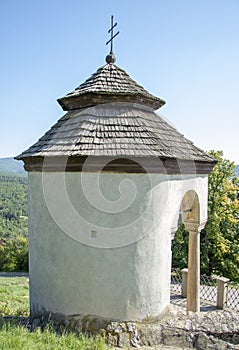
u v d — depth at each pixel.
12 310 8.73
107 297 6.20
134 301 6.27
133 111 7.18
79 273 6.29
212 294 12.50
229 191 20.64
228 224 20.91
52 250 6.56
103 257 6.20
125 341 5.90
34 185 7.02
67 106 7.84
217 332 6.35
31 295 7.15
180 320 6.54
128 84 7.61
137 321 6.28
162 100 7.91
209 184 20.62
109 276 6.20
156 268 6.48
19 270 28.56
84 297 6.27
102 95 7.04
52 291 6.55
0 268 28.97
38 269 6.84
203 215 8.15
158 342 6.05
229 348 6.06
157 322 6.41
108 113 6.99
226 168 20.58
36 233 6.91
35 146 7.21
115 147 6.13
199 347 6.03
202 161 7.53
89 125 6.67
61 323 6.28
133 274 6.25
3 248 30.00
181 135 7.91
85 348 5.37
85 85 7.59
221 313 7.02
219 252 19.56
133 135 6.54
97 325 6.10
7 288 12.66
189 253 8.30
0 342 5.00
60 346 5.20
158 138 6.71
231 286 14.20
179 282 13.56
